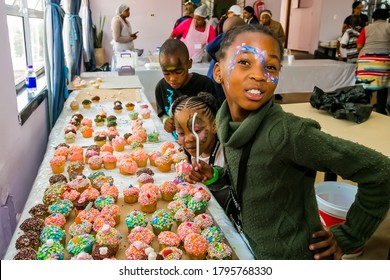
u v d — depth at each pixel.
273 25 5.02
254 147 0.86
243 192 0.95
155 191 1.38
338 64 4.91
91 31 6.11
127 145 1.95
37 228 1.17
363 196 0.80
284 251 0.91
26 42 3.10
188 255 1.12
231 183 1.06
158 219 1.24
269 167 0.84
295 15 9.25
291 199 0.88
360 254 2.09
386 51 4.18
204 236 1.15
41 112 2.72
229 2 7.30
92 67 6.19
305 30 8.83
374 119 2.37
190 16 4.60
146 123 2.28
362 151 0.75
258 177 0.88
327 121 2.32
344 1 7.75
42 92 2.79
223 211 1.35
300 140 0.76
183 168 1.49
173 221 1.30
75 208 1.34
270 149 0.82
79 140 2.01
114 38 5.08
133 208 1.38
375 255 2.10
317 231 0.90
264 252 0.94
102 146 1.84
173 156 1.68
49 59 2.87
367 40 4.27
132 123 2.23
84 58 5.97
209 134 1.39
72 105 2.59
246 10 5.06
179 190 1.44
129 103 2.64
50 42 2.85
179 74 1.90
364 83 4.29
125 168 1.60
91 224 1.24
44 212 1.28
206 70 4.07
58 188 1.39
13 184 1.85
